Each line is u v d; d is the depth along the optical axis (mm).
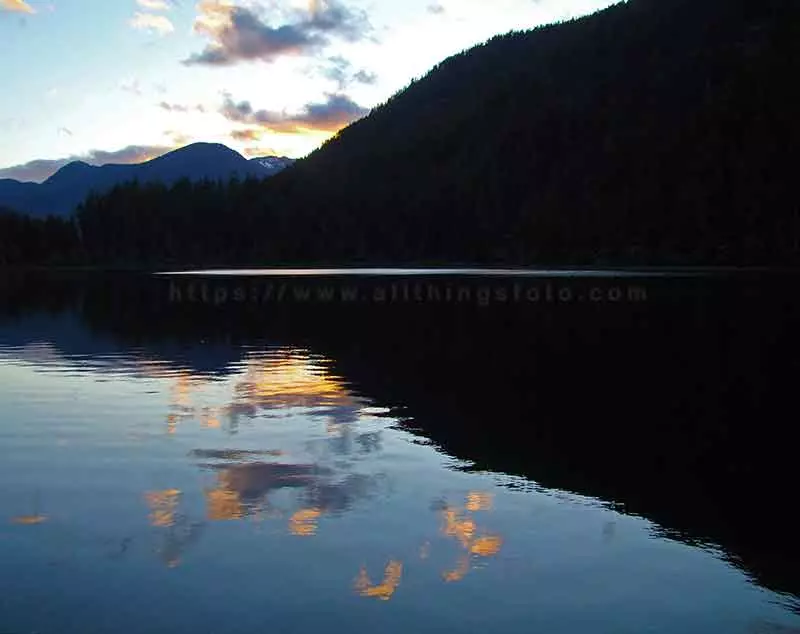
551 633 5316
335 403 13047
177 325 27828
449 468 9164
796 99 104938
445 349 20797
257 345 21672
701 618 5617
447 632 5270
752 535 7234
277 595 5742
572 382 15695
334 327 26906
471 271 84062
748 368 17609
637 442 10742
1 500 7738
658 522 7527
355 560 6363
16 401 12992
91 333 25062
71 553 6438
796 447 10562
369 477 8695
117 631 5207
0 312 34125
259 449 9844
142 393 13773
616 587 6062
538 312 32906
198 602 5609
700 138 108125
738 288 49562
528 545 6840
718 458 9984
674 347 21344
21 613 5426
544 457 9828
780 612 5730
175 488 8148
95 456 9414
